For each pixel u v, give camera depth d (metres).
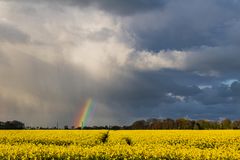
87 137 45.41
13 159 23.05
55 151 24.95
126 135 49.25
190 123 103.50
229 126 100.06
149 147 28.94
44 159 23.28
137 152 24.53
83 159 23.05
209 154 23.52
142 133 56.03
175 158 23.16
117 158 23.70
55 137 45.41
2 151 25.03
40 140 41.75
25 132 61.41
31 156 23.34
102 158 23.50
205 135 48.88
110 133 56.34
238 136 46.44
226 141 41.31
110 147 28.62
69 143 39.72
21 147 28.34
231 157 23.06
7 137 44.84
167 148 28.67
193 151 25.44
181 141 41.34
